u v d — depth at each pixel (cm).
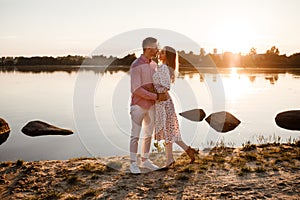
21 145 958
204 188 390
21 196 379
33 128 1118
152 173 441
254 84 2877
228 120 1080
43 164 489
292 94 2159
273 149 557
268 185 394
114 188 394
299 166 459
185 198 364
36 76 4728
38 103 1891
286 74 4628
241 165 468
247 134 977
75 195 379
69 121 1308
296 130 1052
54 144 942
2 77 4712
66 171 454
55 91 2536
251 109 1509
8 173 452
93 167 465
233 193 374
